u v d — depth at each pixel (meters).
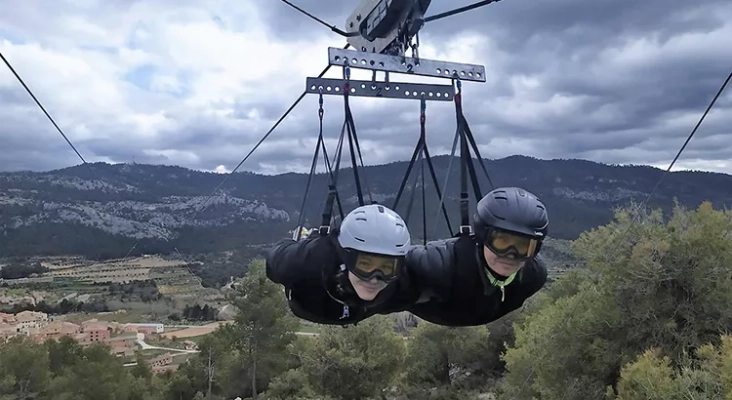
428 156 4.86
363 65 4.35
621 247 18.19
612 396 15.62
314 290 4.12
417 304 4.48
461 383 32.28
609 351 17.47
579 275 24.45
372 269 3.51
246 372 34.97
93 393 28.22
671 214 18.55
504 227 3.48
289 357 35.28
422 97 4.80
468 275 3.94
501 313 4.31
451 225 4.50
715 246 16.62
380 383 27.27
